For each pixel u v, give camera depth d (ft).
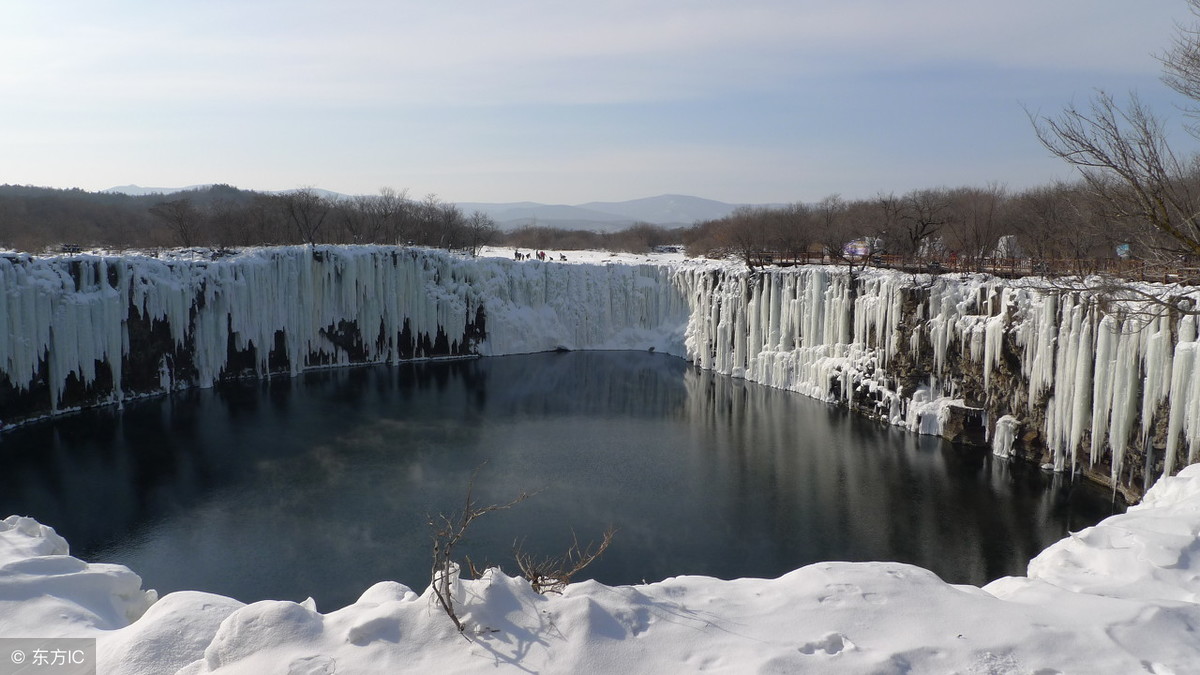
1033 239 128.26
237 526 86.43
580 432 131.34
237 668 25.39
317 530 85.35
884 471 108.17
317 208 284.61
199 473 105.40
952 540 83.10
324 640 26.76
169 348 155.33
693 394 164.14
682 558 78.43
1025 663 25.79
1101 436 94.22
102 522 87.45
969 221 204.54
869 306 142.41
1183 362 78.95
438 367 197.47
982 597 30.48
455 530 84.74
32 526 40.37
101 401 142.41
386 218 278.26
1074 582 34.37
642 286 231.30
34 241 219.41
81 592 34.09
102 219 323.37
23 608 31.27
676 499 96.68
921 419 128.47
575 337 228.63
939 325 125.49
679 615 28.76
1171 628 27.96
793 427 134.62
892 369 135.85
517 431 131.54
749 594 31.07
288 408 146.20
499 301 218.59
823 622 28.30
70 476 103.50
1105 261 96.37
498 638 26.55
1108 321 90.58
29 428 126.82
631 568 75.92
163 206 276.82
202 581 72.79
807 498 96.89
